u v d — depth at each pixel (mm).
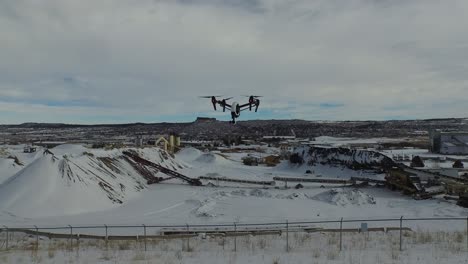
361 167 72000
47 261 16469
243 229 29188
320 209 39906
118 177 52219
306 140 194375
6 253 19172
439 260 14500
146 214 37344
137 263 15297
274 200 44531
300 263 14594
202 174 74125
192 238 25125
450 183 49375
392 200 45938
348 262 14508
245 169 84625
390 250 17375
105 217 35719
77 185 41375
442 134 114938
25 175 41312
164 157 82000
